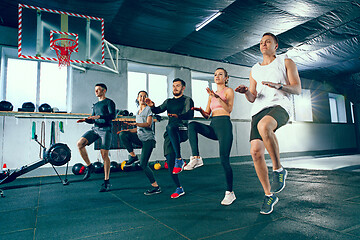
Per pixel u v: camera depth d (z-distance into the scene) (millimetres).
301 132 9766
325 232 1499
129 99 7250
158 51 7281
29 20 4766
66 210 2303
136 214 2068
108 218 1980
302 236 1443
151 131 2955
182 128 2525
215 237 1476
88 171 3891
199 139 7480
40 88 5961
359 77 9766
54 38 4898
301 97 10188
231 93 2318
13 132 5148
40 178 4895
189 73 7680
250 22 5551
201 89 8586
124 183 4004
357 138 11461
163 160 6742
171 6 4836
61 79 6215
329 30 6172
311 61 8344
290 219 1787
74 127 5742
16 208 2434
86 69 6148
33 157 5254
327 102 10875
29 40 4727
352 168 5164
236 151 8102
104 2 4645
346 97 10797
